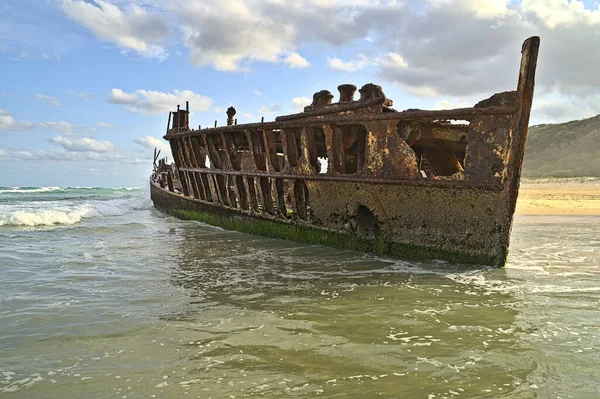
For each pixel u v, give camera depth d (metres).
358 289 5.70
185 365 3.39
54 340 3.92
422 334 4.04
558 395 2.88
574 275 6.54
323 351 3.65
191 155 14.26
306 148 9.17
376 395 2.90
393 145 7.61
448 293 5.49
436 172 10.34
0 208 20.28
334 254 8.24
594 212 18.72
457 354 3.56
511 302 5.08
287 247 9.09
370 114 7.88
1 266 7.18
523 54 6.38
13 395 2.94
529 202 22.83
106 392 2.98
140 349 3.72
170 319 4.50
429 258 7.44
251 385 3.06
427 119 7.22
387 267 7.09
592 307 4.88
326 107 8.95
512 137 6.46
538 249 9.33
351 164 10.02
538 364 3.36
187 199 14.88
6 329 4.20
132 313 4.70
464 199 6.96
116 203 22.67
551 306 4.91
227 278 6.36
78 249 8.97
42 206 22.30
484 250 6.93
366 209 8.38
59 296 5.39
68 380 3.16
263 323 4.36
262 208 10.76
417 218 7.48
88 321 4.43
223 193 12.55
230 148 11.70
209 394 2.95
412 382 3.08
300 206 9.73
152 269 7.00
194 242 9.88
